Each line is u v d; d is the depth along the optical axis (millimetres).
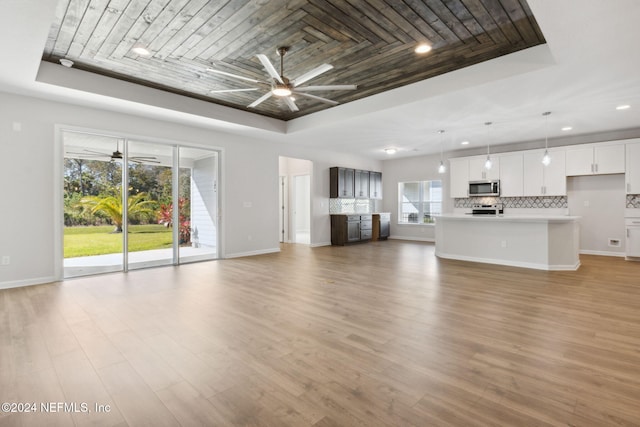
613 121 5520
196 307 3316
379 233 9508
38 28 2680
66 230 4664
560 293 3803
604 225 6598
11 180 4152
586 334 2605
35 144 4312
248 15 2910
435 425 1544
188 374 2021
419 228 9516
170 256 5742
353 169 8914
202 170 6137
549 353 2285
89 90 4141
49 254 4422
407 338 2551
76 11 2840
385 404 1710
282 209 9656
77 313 3133
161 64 3943
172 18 2967
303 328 2760
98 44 3447
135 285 4234
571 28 2641
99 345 2426
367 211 9977
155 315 3078
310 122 6012
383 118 5305
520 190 7305
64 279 4559
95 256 4922
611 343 2438
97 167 4926
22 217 4227
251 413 1640
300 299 3596
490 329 2721
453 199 8656
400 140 7152
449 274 4867
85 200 4828
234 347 2398
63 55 3707
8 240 4129
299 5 2762
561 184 6789
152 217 5520
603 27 2617
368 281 4426
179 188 5836
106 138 5000
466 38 3303
